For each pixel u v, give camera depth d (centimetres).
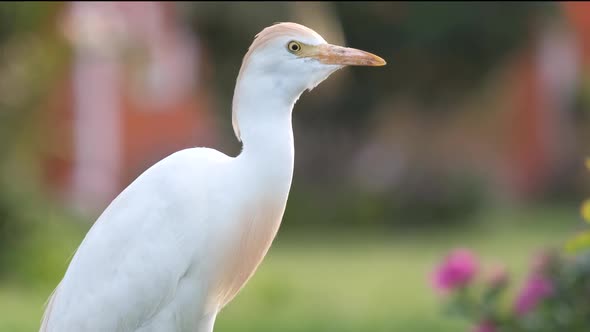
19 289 1246
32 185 1400
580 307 769
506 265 1411
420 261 1531
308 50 555
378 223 2000
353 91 2136
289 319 1087
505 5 1930
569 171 2492
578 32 2470
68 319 571
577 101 2547
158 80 1869
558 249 790
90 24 1395
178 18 1769
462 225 1988
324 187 2109
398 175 2080
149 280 568
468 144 2267
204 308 588
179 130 2353
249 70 561
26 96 1405
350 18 1961
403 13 1980
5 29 1325
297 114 2173
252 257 593
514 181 2500
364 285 1323
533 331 768
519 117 2495
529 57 2419
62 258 1315
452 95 2166
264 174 563
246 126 564
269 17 1644
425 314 1111
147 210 576
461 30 1986
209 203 570
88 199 2105
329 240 1820
